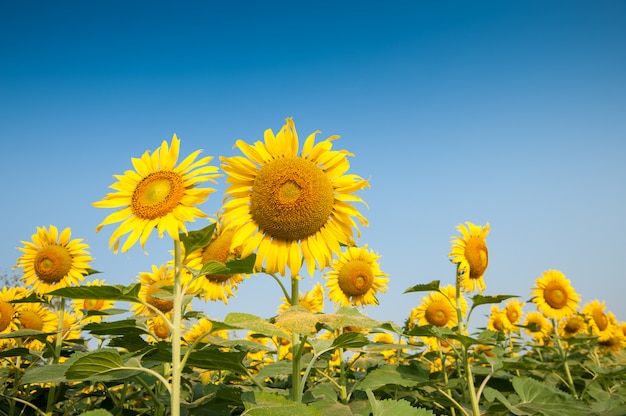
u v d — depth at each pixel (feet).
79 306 4.39
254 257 2.38
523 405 2.84
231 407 2.71
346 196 2.57
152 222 2.19
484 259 3.68
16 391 3.16
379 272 4.57
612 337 6.48
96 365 1.81
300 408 1.82
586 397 4.24
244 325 1.83
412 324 5.09
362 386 2.86
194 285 3.31
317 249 2.52
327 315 2.08
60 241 4.11
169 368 3.20
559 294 5.53
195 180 2.30
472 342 2.77
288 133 2.61
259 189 2.51
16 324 4.25
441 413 3.54
